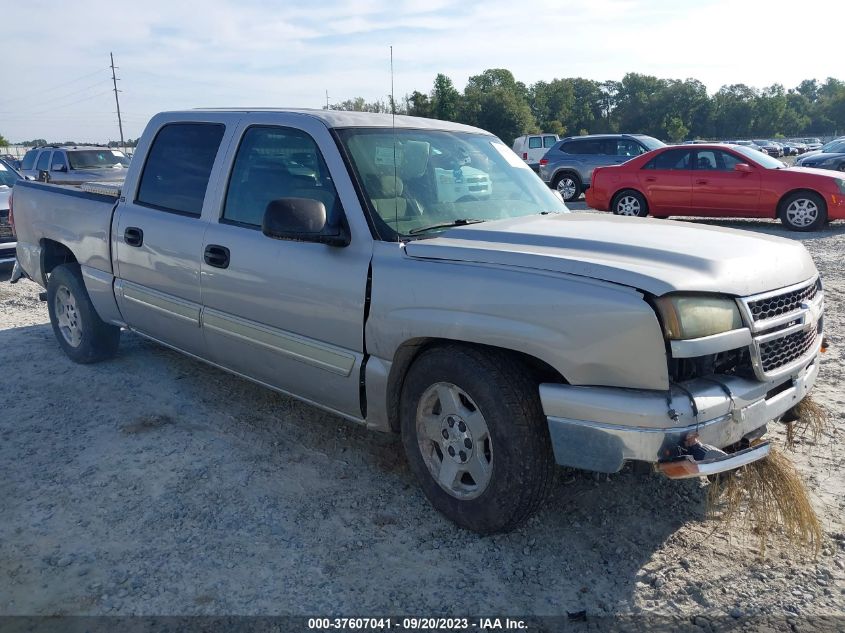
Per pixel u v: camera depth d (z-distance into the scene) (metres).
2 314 7.46
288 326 3.80
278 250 3.77
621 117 137.50
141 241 4.69
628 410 2.69
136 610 2.80
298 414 4.66
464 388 3.09
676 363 2.72
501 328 2.93
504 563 3.07
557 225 3.55
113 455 4.11
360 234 3.46
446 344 3.24
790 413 3.42
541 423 2.99
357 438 4.31
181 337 4.61
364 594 2.89
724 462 2.68
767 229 12.92
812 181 12.27
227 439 4.31
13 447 4.23
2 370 5.59
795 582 2.92
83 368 5.61
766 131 139.00
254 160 4.09
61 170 18.48
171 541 3.25
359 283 3.42
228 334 4.16
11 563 3.10
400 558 3.12
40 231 5.80
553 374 3.02
